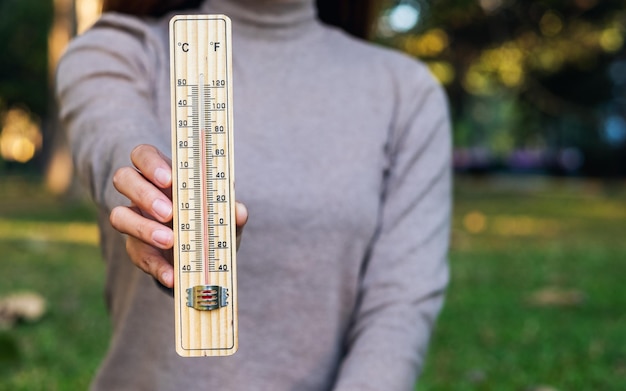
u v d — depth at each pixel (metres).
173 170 1.08
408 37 12.94
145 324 1.65
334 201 1.70
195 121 1.08
